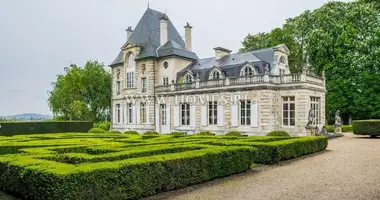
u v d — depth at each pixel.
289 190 10.59
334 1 47.38
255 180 12.51
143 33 48.28
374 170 13.40
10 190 10.79
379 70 41.22
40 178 9.00
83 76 62.31
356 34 42.97
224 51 41.31
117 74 50.84
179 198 10.17
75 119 58.38
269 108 32.28
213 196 10.22
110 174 9.38
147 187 10.39
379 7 44.84
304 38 49.59
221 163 13.14
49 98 64.75
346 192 10.06
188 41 47.59
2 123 41.34
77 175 8.68
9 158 11.43
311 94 32.38
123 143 17.72
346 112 43.66
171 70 43.62
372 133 30.83
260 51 37.81
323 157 18.03
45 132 44.28
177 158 11.42
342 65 43.44
